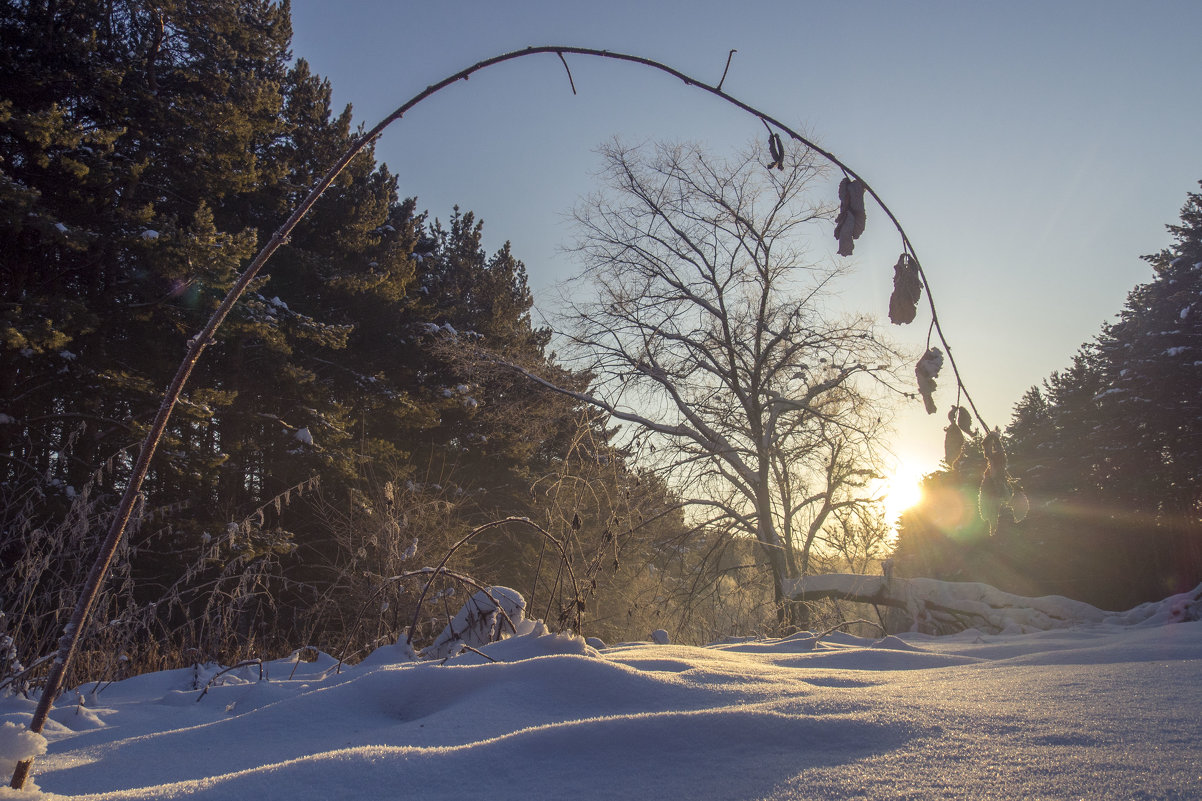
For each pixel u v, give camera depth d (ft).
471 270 103.50
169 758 7.74
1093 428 129.59
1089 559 118.52
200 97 57.31
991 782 5.12
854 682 9.99
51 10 49.11
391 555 34.86
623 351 62.18
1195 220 111.45
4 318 41.88
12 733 5.23
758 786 5.36
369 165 77.97
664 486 53.72
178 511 50.55
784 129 4.88
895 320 4.80
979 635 28.02
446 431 84.43
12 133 45.68
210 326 5.55
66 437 48.44
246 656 19.03
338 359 75.25
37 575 16.97
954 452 4.82
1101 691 8.10
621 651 14.34
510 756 6.28
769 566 55.36
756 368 58.29
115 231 50.31
